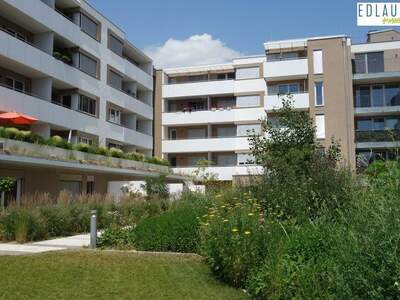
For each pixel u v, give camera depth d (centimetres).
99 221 1742
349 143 3903
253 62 4941
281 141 1498
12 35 2827
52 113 3114
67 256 1069
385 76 3959
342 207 746
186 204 1484
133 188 2784
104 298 758
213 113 4925
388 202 459
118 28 4247
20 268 950
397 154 632
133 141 4359
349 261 461
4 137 2217
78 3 3559
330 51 4059
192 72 5231
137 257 1060
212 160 4984
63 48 3547
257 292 687
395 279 404
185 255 1075
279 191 1077
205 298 752
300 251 683
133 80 4544
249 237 810
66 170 2678
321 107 4009
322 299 545
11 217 1412
